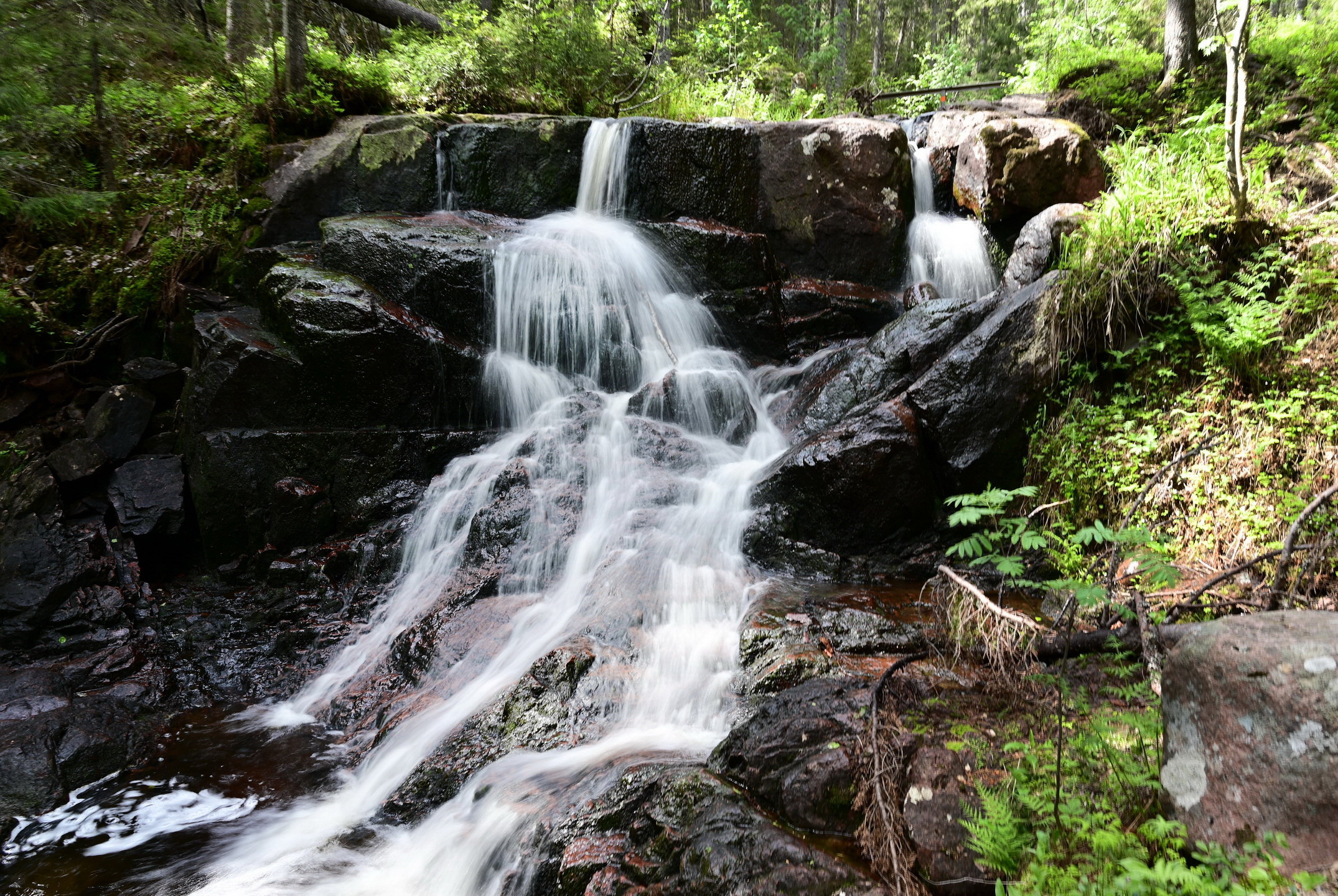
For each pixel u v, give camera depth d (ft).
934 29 117.39
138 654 21.66
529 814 13.65
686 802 12.08
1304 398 19.62
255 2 43.93
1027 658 14.53
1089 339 22.41
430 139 33.68
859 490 22.79
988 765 11.29
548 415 28.04
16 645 21.47
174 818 15.94
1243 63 22.67
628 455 26.35
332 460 26.16
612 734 15.99
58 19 28.86
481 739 16.42
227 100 35.55
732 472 25.79
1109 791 10.32
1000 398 22.84
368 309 26.27
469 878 13.53
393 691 19.74
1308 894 7.77
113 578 23.70
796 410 28.25
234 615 23.71
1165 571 11.92
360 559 25.14
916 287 32.14
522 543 23.44
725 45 53.52
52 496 24.31
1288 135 31.65
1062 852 9.31
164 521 25.12
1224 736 9.03
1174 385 21.68
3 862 14.73
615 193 34.65
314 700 20.36
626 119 34.68
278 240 31.89
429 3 49.83
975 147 34.30
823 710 12.62
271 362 25.91
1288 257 21.40
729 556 22.91
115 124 33.37
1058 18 60.29
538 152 34.35
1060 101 40.11
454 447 27.30
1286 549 14.92
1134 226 22.79
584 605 20.57
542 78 40.57
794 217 34.55
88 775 17.20
